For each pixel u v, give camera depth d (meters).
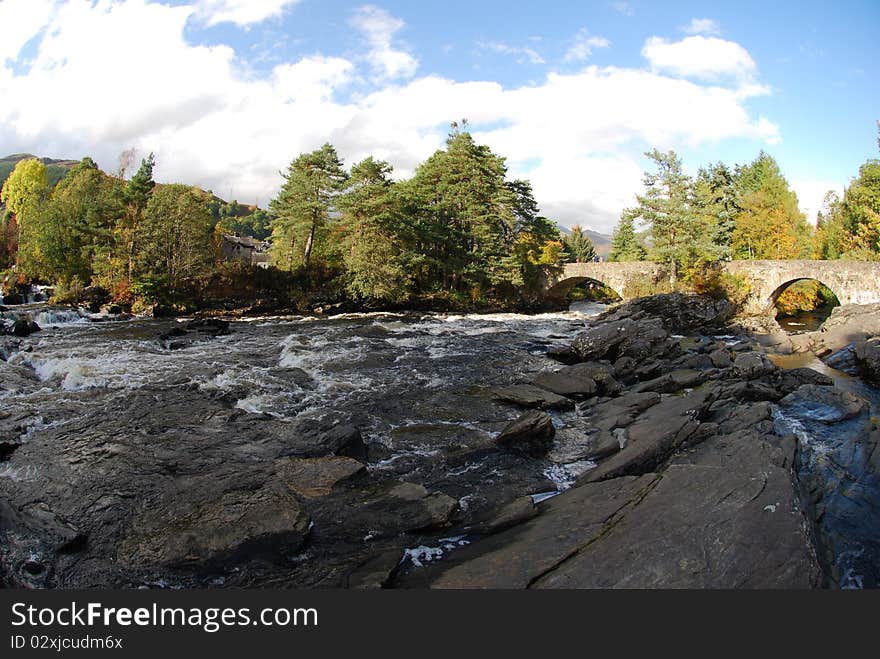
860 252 55.81
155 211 48.94
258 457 12.48
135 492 10.70
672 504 9.19
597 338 27.56
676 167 55.88
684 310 47.34
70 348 26.20
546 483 12.48
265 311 50.97
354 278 53.31
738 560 7.70
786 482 9.23
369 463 13.18
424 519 10.17
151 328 37.22
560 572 7.89
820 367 28.98
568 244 130.12
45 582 8.16
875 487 12.67
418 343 30.92
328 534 9.69
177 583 8.31
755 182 82.31
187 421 14.73
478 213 61.00
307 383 20.05
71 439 13.40
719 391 19.05
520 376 22.70
